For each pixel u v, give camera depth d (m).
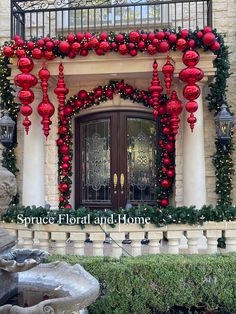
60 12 8.45
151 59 6.94
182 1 7.26
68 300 2.18
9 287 2.71
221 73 7.42
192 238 4.74
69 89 8.18
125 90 8.02
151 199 8.45
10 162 7.98
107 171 8.59
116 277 4.02
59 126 8.05
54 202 7.96
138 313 4.05
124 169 8.51
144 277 4.07
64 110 8.08
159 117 8.11
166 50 6.70
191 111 6.69
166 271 4.09
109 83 8.05
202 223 4.74
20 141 8.09
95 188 8.61
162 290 4.08
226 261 4.20
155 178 8.36
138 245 4.69
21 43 6.91
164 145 7.77
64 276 2.83
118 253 4.62
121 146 8.52
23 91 6.88
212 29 7.12
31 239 4.79
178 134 7.63
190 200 7.08
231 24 8.02
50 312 2.10
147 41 6.73
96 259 4.20
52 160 7.99
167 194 7.81
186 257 4.33
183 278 4.11
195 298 4.12
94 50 6.89
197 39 6.70
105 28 8.38
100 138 8.61
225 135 7.23
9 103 7.97
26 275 2.91
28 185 7.36
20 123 8.09
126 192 8.49
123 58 6.97
